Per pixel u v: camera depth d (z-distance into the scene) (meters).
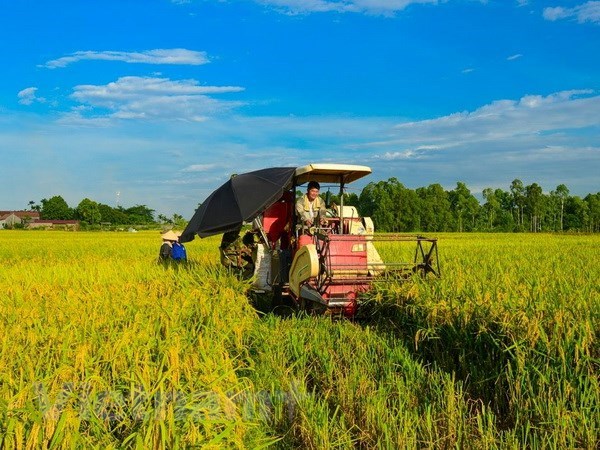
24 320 6.39
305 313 9.93
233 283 10.02
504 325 6.55
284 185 11.22
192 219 12.59
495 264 13.32
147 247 29.09
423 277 9.92
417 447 4.96
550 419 5.21
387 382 6.18
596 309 6.65
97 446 3.70
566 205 132.25
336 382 6.18
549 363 5.91
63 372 4.58
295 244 11.25
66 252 25.70
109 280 10.62
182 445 3.80
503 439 5.12
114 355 5.07
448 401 5.48
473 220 116.00
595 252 19.94
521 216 127.75
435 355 7.51
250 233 13.71
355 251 9.70
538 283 8.77
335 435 5.11
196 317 7.31
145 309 7.06
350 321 9.84
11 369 4.78
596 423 5.19
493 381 6.46
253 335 7.50
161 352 5.30
